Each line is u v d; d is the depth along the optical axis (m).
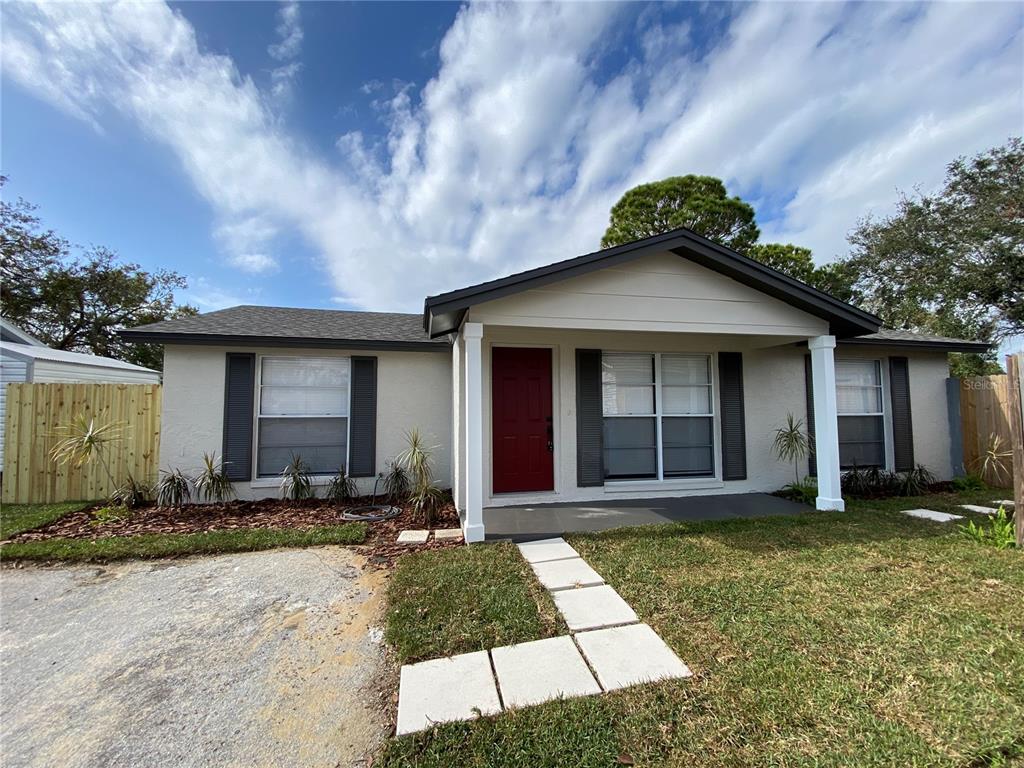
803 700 2.12
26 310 17.05
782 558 4.03
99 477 6.79
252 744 2.00
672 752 1.84
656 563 3.96
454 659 2.56
